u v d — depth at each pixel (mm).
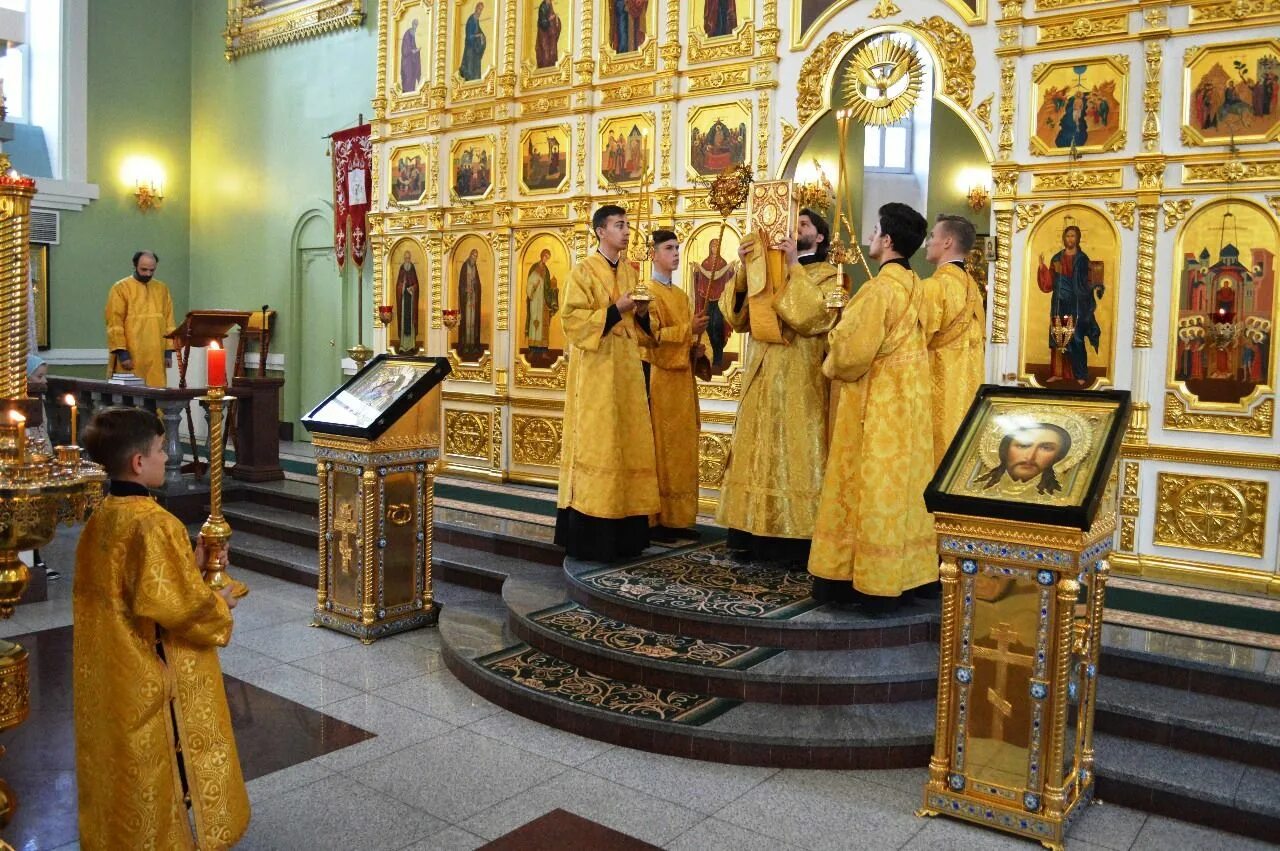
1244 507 6098
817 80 7496
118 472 2963
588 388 5922
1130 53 6336
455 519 7637
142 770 2900
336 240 11961
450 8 9773
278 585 7301
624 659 4867
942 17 6953
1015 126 6711
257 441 9227
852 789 4102
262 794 4012
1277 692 4297
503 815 3855
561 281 9023
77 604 2967
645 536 6184
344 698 5078
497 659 5227
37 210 12922
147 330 11242
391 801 3965
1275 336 5992
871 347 4582
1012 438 3865
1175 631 4953
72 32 13109
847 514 4883
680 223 8211
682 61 8188
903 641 4957
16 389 2912
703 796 4027
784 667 4648
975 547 3699
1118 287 6414
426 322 10148
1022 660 3672
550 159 9078
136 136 13781
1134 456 6398
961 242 5137
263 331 10203
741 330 5719
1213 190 6105
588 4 8719
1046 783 3645
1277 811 3643
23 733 4578
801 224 5676
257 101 13234
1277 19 5898
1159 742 4223
